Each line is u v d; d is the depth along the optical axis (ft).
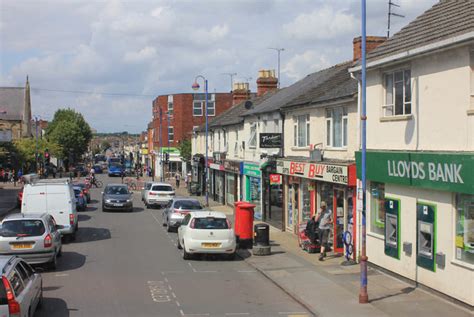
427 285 44.55
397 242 49.37
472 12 43.47
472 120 39.19
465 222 39.96
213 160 142.31
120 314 38.50
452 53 41.50
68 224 73.31
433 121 44.11
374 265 54.24
